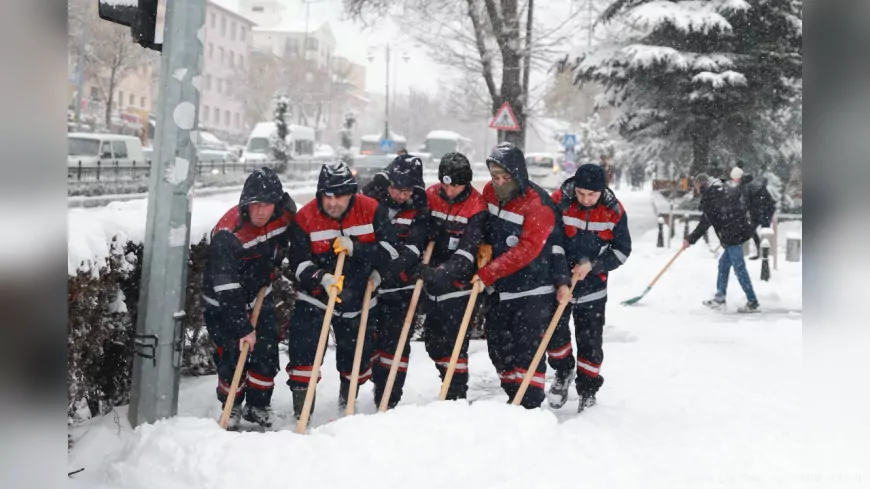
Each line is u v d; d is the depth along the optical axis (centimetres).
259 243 534
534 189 561
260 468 423
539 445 474
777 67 2295
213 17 7375
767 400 625
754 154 2425
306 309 545
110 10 502
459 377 582
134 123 5200
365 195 585
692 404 616
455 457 445
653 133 2462
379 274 544
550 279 563
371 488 414
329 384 670
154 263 504
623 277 1368
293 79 6969
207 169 3284
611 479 433
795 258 1600
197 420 480
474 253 552
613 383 688
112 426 503
